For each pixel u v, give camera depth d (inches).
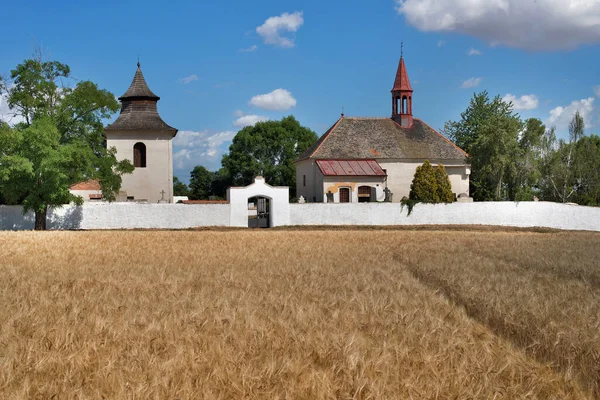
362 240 1396.4
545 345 379.2
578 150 2807.6
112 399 282.8
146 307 492.7
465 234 1669.5
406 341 382.6
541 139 2773.1
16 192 1754.4
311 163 2469.2
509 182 2475.4
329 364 338.0
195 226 1978.3
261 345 368.2
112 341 381.7
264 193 2009.1
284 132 3710.6
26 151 1701.5
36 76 1769.2
